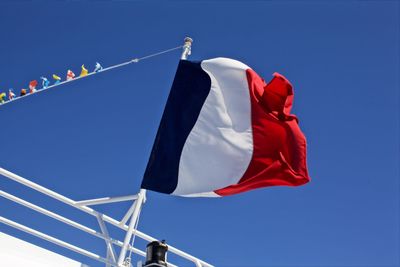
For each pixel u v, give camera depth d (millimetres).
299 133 9078
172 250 9344
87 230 8258
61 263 7770
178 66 9859
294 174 8805
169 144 8992
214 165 8898
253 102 9398
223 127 9211
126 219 8391
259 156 8984
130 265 7539
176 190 8562
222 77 9672
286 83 9234
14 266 7160
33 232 7824
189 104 9477
